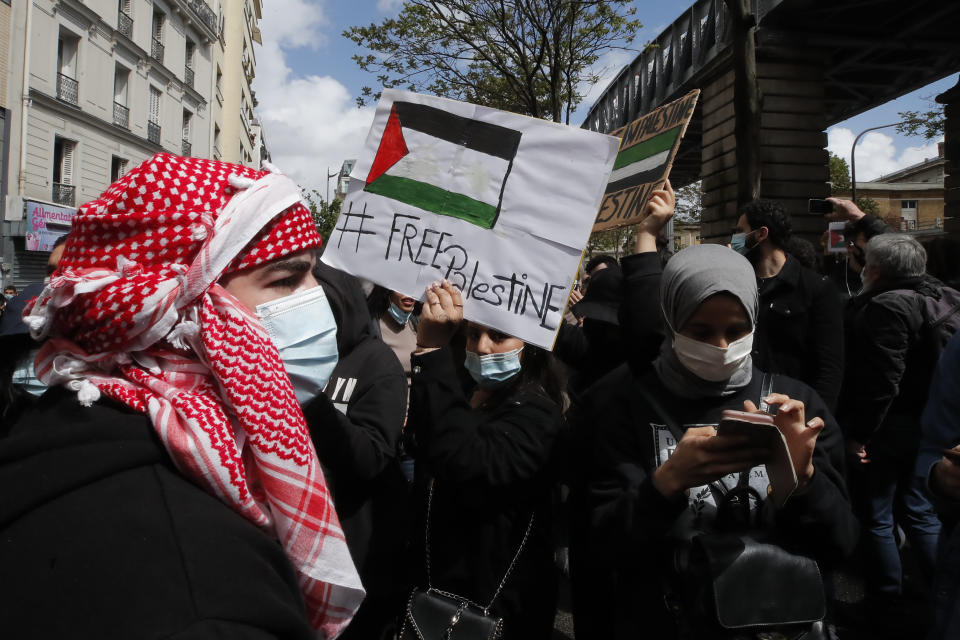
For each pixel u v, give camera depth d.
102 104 21.12
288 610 0.77
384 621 2.14
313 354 1.18
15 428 0.87
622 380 1.90
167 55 25.59
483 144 1.99
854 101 16.89
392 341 3.36
